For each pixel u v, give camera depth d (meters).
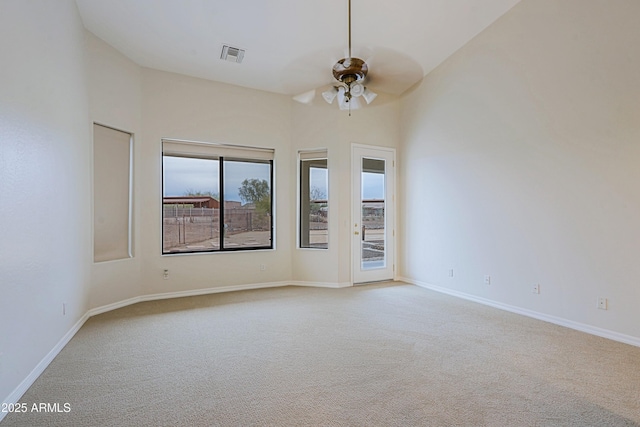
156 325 3.39
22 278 2.14
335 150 5.10
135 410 1.93
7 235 1.96
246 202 5.12
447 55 4.59
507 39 3.85
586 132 3.16
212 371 2.41
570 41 3.26
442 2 3.62
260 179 5.21
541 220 3.54
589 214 3.15
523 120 3.70
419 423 1.81
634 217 2.85
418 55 4.53
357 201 5.24
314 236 5.30
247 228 5.13
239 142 4.89
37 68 2.39
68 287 2.98
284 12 3.56
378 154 5.43
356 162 5.23
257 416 1.88
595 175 3.10
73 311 3.12
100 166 3.87
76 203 3.21
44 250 2.47
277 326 3.37
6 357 1.93
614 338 2.98
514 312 3.81
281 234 5.22
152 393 2.12
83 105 3.44
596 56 3.07
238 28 3.75
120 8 3.36
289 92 5.17
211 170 4.88
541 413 1.90
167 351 2.76
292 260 5.30
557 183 3.40
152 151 4.36
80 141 3.35
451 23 3.97
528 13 3.63
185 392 2.13
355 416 1.87
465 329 3.28
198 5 3.39
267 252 5.14
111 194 4.00
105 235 3.94
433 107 4.91
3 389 1.90
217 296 4.56
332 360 2.59
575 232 3.26
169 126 4.46
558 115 3.38
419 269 5.21
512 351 2.76
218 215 4.93
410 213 5.39
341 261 5.13
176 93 4.51
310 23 3.74
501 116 3.94
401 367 2.47
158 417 1.87
